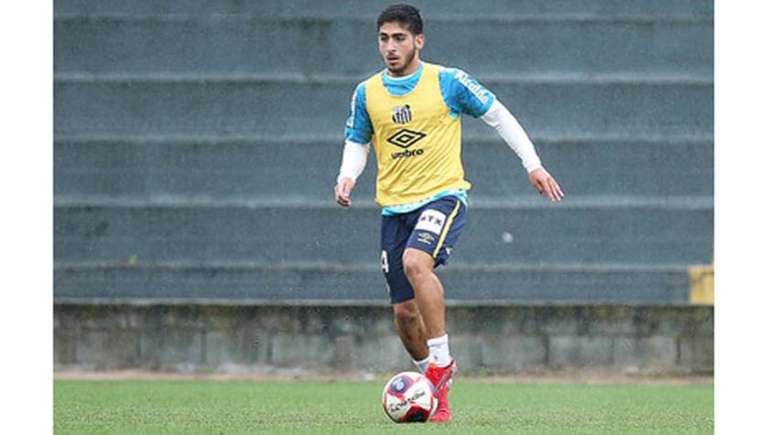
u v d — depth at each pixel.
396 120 27.34
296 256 48.88
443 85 27.41
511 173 48.62
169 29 49.19
